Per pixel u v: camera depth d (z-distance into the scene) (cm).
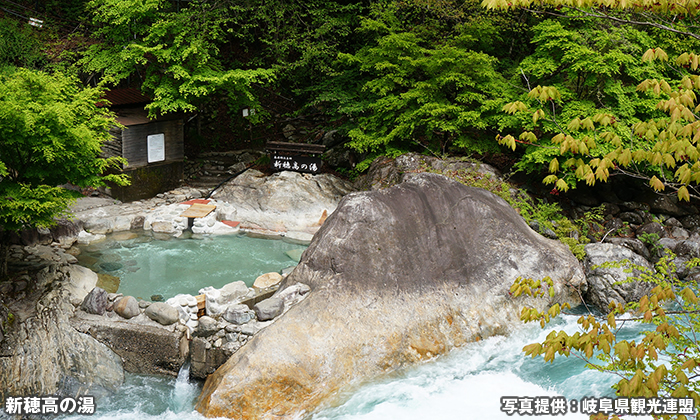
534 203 1477
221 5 1814
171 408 923
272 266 1326
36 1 2009
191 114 2014
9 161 1023
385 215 1130
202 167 1888
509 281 1139
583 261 1273
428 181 1234
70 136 990
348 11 2023
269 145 1698
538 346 498
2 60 1755
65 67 1786
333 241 1099
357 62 1781
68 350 968
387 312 1034
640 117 1457
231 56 2233
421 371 997
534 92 536
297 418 886
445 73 1523
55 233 1378
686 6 502
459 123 1505
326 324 980
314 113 2156
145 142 1638
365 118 1697
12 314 977
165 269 1284
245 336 982
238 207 1608
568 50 1381
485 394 934
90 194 1612
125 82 1938
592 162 515
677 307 1184
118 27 1652
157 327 1016
